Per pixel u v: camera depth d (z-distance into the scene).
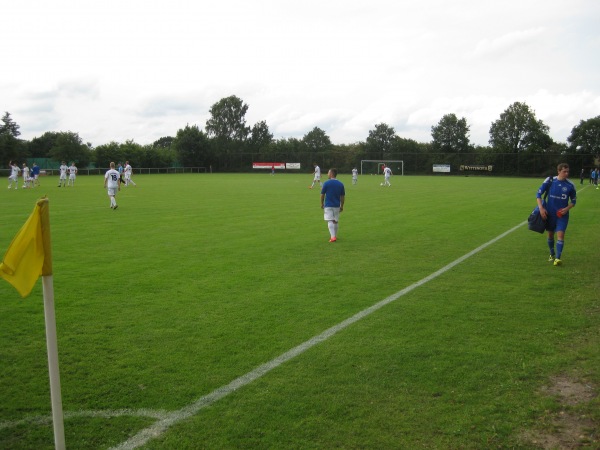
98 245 12.02
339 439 3.68
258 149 95.00
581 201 26.25
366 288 8.02
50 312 3.27
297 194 29.81
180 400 4.27
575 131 80.94
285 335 5.84
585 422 3.93
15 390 4.46
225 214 18.91
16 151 62.84
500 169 73.12
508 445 3.61
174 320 6.40
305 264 9.93
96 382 4.62
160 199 25.86
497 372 4.81
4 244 11.92
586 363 5.02
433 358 5.14
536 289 7.95
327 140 101.12
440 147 89.31
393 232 14.41
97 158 70.19
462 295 7.60
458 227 15.53
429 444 3.62
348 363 5.02
